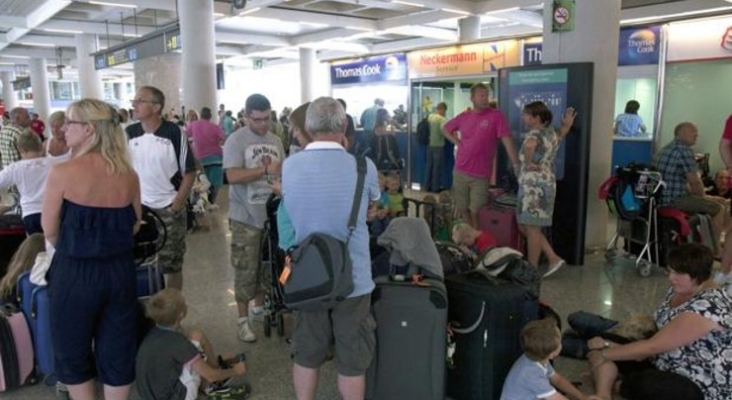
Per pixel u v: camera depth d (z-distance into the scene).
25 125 5.59
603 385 2.68
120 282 2.27
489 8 12.48
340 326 2.21
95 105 2.20
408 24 14.28
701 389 2.47
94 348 2.37
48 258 2.77
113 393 2.38
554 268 4.53
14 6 13.33
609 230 6.30
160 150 3.17
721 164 7.75
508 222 4.76
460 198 5.04
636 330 2.82
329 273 2.06
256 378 2.95
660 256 4.60
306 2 12.87
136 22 15.97
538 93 5.10
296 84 30.72
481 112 4.84
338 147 2.21
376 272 3.06
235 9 11.71
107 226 2.20
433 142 9.42
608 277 4.62
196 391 2.54
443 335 2.48
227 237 6.21
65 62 26.83
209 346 2.83
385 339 2.49
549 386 2.38
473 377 2.62
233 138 3.23
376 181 2.28
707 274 2.53
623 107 8.40
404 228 2.76
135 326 2.41
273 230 3.10
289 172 2.21
